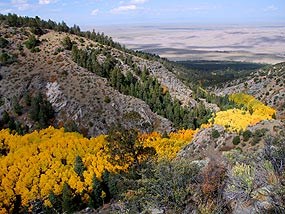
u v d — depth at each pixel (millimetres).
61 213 74688
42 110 141625
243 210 20500
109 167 80688
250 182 20969
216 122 133750
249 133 75125
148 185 34719
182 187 31438
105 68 176125
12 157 92562
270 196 19672
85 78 163000
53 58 174875
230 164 29609
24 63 169000
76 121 142625
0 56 168625
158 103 162875
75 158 86875
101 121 143750
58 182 81562
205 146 81438
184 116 154750
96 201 73312
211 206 26766
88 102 149625
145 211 32938
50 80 158500
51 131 123500
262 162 21719
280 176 20234
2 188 80625
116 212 40250
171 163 34719
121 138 63406
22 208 79062
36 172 84688
